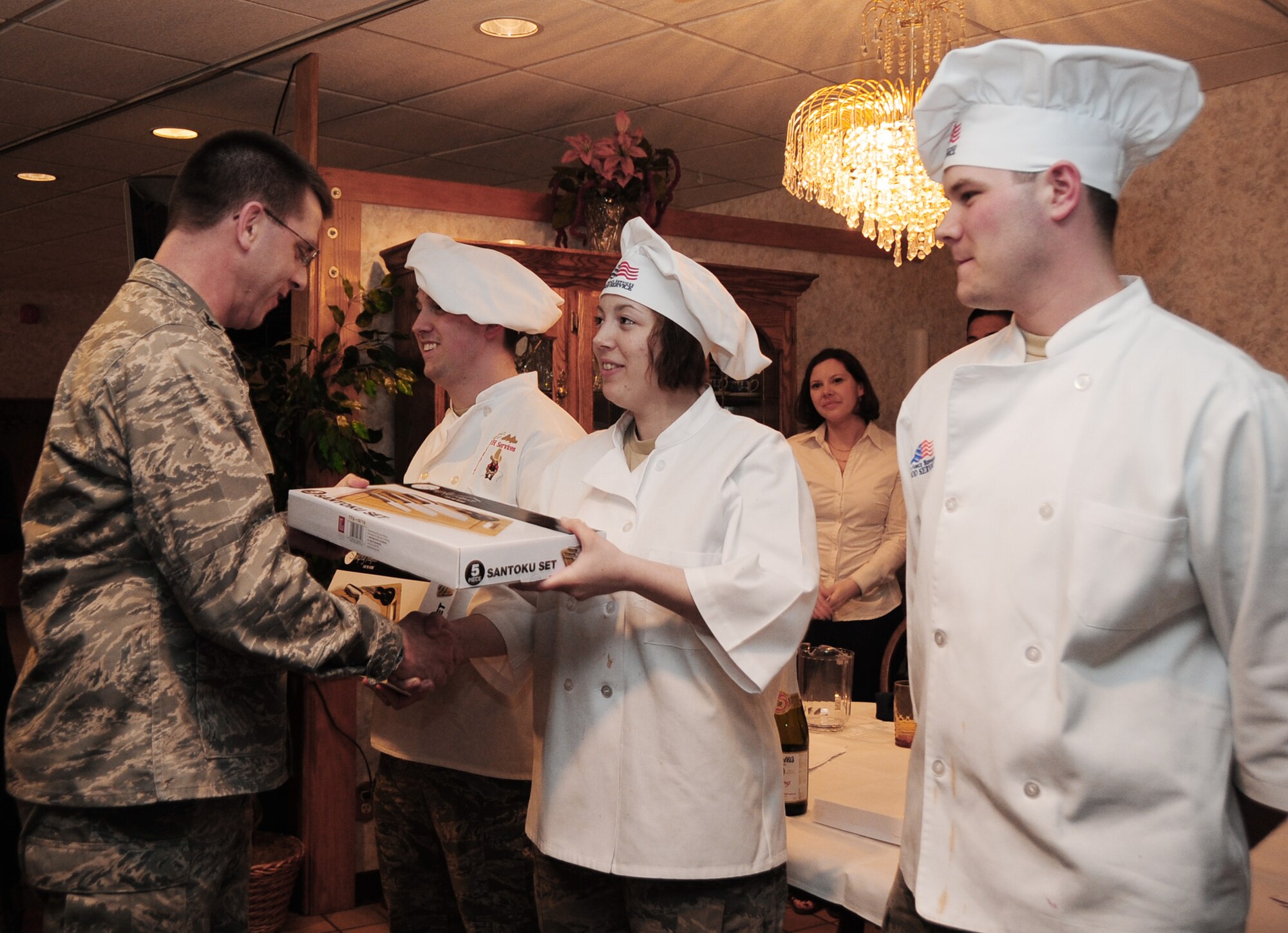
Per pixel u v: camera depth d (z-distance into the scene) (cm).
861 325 510
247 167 160
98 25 338
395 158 511
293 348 352
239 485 145
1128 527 113
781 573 161
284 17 332
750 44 357
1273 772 111
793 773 178
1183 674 117
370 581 222
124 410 142
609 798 163
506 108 430
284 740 161
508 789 221
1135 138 125
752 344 180
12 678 303
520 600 193
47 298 935
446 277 237
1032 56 118
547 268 358
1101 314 123
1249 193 402
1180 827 113
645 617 165
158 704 145
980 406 129
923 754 134
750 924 160
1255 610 109
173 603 148
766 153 497
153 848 146
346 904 349
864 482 396
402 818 234
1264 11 329
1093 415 120
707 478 168
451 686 218
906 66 375
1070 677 116
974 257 126
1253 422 109
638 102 422
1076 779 115
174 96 409
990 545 125
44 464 150
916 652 139
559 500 187
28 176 539
